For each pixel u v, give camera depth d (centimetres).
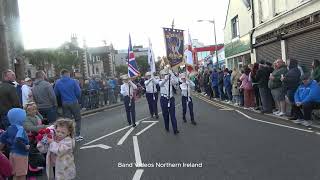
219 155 955
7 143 722
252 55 2755
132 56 1784
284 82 1423
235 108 2081
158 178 788
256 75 1731
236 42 3316
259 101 1839
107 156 1029
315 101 1292
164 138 1241
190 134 1285
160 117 1869
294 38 2017
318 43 1758
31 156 855
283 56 2148
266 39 2423
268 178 744
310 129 1244
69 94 1297
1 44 2656
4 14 2803
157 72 2327
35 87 1246
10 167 624
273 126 1347
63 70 1316
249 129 1315
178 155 982
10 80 1027
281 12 2206
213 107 2216
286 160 867
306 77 1311
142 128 1498
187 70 1852
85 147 1179
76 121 1311
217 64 4178
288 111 1688
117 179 801
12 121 722
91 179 814
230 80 2392
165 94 1336
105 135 1391
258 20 2622
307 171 773
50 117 1253
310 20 1798
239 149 1007
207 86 3114
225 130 1324
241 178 755
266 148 999
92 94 2761
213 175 787
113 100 3259
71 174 643
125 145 1166
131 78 1784
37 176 873
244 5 2980
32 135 854
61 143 639
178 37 1650
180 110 2131
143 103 2978
